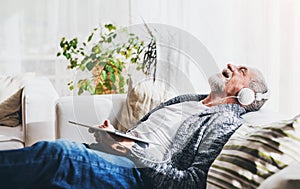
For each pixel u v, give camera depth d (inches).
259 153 53.4
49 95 108.8
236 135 62.5
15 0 151.3
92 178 62.7
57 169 60.4
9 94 121.3
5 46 151.8
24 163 59.0
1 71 152.2
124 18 159.8
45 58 155.4
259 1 164.4
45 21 154.5
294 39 162.1
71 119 95.3
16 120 118.3
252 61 165.9
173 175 62.9
